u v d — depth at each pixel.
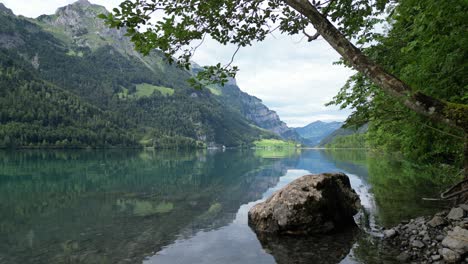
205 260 9.37
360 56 5.50
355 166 45.78
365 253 9.29
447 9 5.46
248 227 13.62
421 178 25.64
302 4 5.93
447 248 8.23
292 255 9.56
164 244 11.14
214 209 17.78
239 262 9.11
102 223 14.41
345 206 14.00
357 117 11.95
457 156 15.78
